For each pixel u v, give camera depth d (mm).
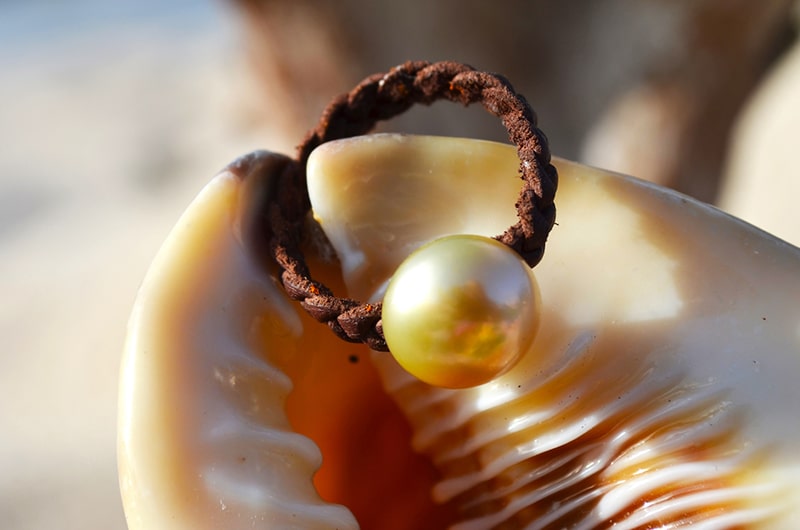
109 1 913
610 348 118
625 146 268
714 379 117
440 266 113
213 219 121
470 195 121
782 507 113
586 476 119
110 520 343
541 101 278
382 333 118
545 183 117
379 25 262
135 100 691
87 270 498
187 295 119
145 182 582
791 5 305
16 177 613
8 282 500
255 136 570
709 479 115
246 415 116
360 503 125
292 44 274
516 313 113
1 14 917
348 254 122
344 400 126
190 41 783
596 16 259
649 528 116
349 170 120
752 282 118
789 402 115
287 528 113
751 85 293
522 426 120
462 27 262
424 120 268
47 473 367
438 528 123
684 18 246
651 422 117
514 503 121
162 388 115
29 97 729
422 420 124
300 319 122
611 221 120
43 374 424
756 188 336
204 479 114
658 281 118
